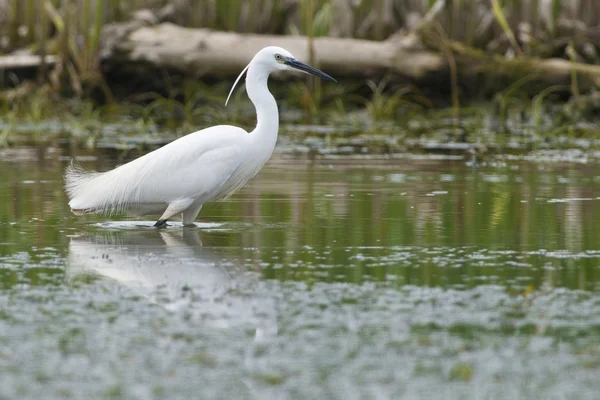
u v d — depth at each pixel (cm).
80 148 1997
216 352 700
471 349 707
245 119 2441
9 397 623
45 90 2525
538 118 2381
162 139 2141
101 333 740
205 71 2512
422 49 2498
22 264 957
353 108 2664
